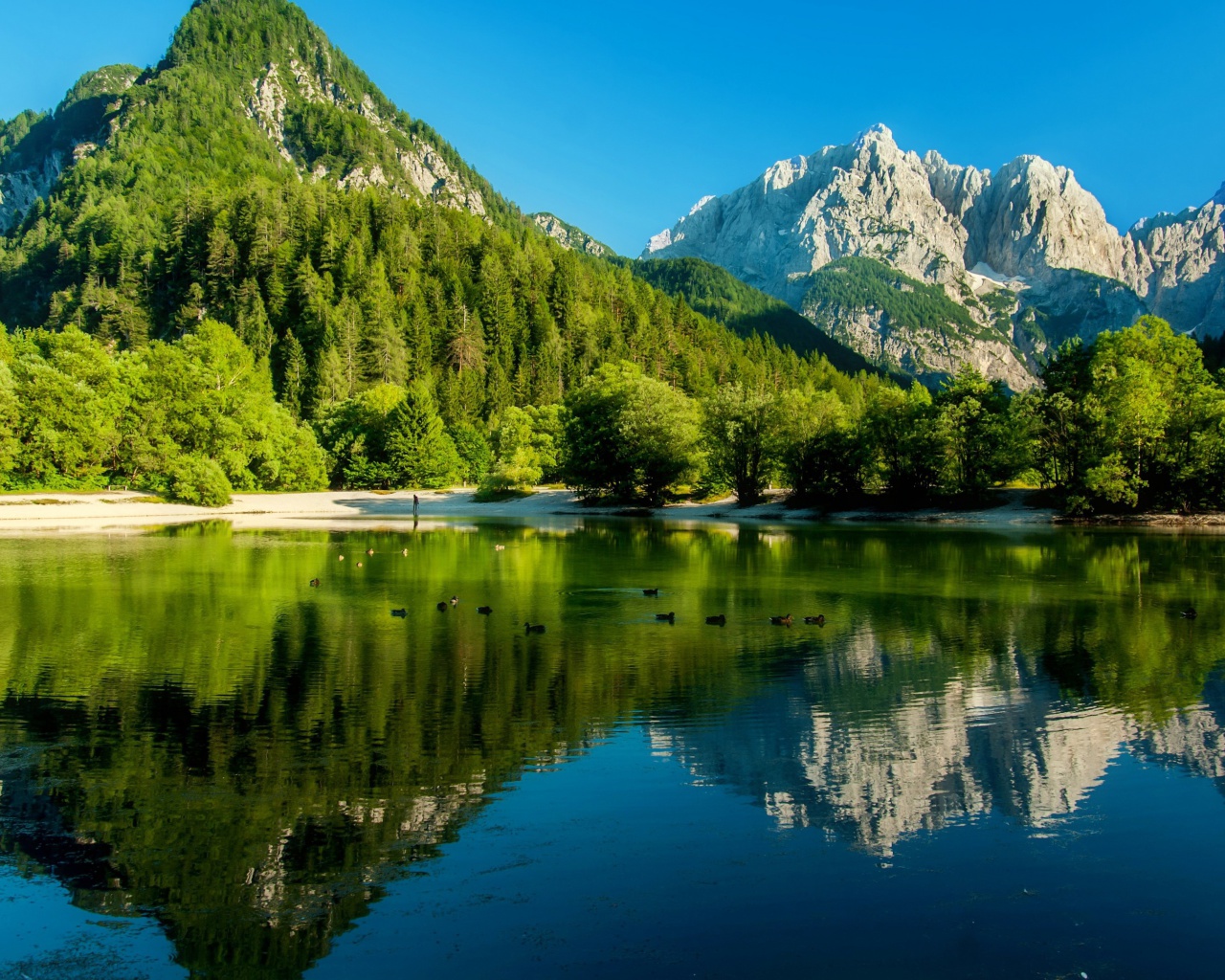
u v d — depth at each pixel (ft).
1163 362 255.50
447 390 526.98
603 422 314.76
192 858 32.01
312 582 108.06
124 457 271.28
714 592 104.22
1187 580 117.39
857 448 282.77
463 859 32.04
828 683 59.06
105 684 57.00
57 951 25.96
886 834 34.65
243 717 49.67
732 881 30.55
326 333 555.28
